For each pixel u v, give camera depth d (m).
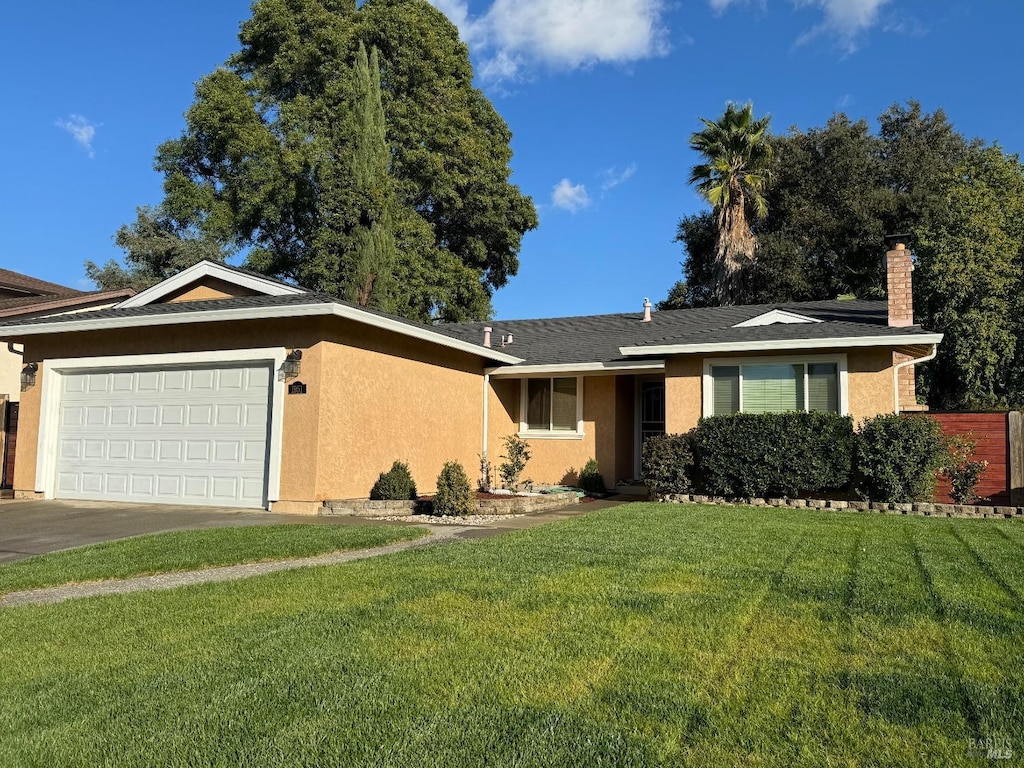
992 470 12.28
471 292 32.53
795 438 12.12
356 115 27.83
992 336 22.45
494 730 3.28
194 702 3.64
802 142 33.38
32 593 6.37
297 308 11.07
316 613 5.22
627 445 16.55
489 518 11.16
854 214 30.72
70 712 3.57
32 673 4.14
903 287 14.01
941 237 24.25
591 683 3.82
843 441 11.98
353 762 3.01
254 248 31.75
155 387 12.92
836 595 5.56
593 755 3.05
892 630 4.66
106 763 3.04
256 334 12.01
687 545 7.84
